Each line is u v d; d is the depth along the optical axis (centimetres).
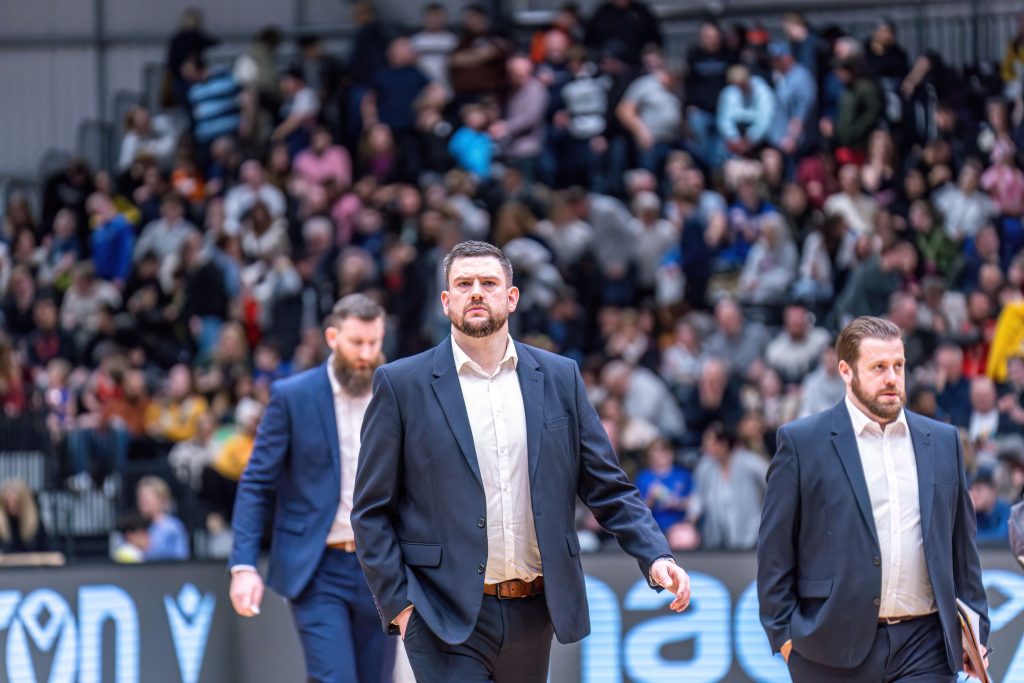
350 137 2575
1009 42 2623
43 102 3306
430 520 750
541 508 747
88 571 1253
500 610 750
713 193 2308
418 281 2211
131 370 2089
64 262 2586
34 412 1853
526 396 759
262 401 2008
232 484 1747
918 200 2347
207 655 1273
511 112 2486
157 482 1661
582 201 2262
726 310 2048
